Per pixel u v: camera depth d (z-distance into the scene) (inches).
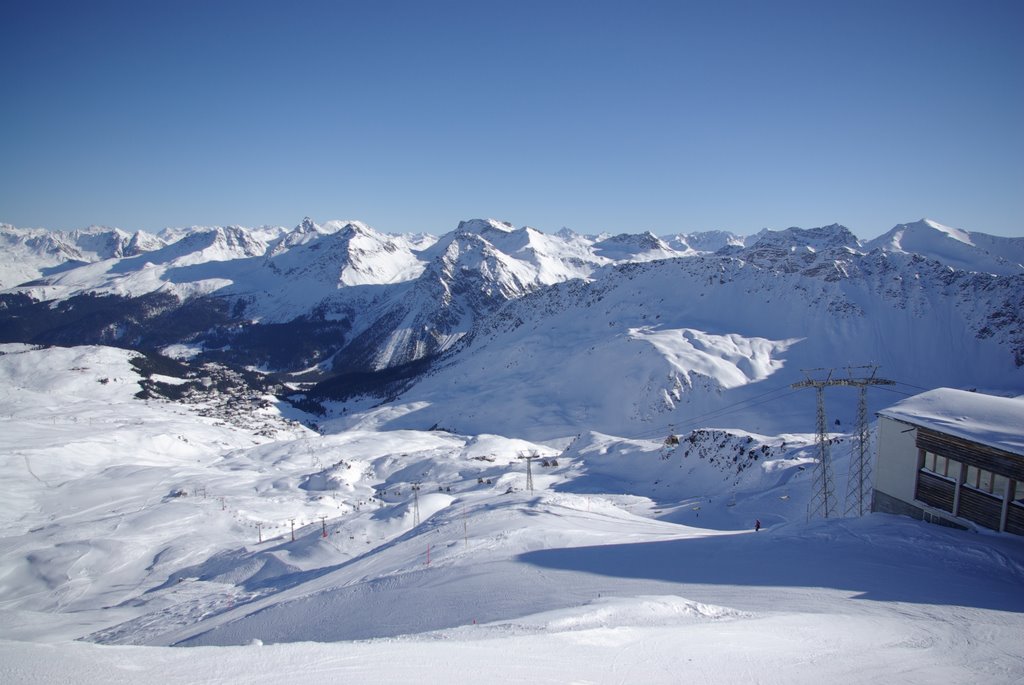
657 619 497.0
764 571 758.5
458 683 304.2
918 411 1012.5
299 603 1035.9
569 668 344.8
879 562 744.3
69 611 2046.0
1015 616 525.0
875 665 387.2
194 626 1289.4
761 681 347.9
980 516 860.6
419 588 931.3
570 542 1144.2
